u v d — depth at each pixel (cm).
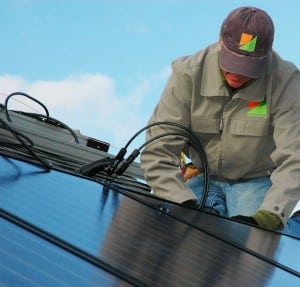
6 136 436
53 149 523
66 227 212
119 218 261
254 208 456
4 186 235
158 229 267
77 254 185
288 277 250
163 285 184
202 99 421
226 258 250
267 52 384
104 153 542
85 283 162
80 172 376
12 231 180
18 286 139
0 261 151
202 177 475
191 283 196
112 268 184
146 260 208
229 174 462
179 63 423
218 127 430
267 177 467
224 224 347
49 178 286
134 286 175
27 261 160
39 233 189
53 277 156
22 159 302
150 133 431
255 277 232
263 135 429
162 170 419
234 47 383
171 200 404
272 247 310
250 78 395
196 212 368
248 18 383
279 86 414
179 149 427
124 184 426
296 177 405
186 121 430
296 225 500
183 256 231
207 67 418
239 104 420
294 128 414
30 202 226
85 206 257
